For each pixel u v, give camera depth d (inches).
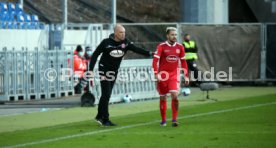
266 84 2979.8
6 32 2551.7
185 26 2837.1
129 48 1549.0
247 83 3004.4
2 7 2989.7
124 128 1526.8
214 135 1400.1
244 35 2903.5
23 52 2331.4
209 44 2866.6
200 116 1753.2
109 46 1529.3
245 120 1653.5
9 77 2281.0
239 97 2353.6
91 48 2662.4
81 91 2554.1
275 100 2209.6
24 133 1455.5
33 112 1923.0
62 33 2728.8
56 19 4224.9
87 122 1652.3
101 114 1567.4
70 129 1517.0
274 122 1610.5
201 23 2878.9
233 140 1328.7
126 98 2229.3
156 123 1614.2
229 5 4510.3
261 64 2923.2
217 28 2871.6
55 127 1558.8
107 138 1369.3
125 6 4943.4
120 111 1929.1
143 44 2755.9
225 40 2881.4
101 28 2746.1
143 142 1310.3
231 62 2888.8
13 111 1956.2
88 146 1266.0
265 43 2923.2
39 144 1295.5
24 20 3021.7
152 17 5007.4
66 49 2689.5
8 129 1536.7
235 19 4490.7
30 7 4239.7
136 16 4923.7
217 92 2591.0
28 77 2349.9
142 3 5073.8
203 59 2861.7
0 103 2214.6
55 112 1914.4
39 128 1541.6
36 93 2379.4
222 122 1617.9
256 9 4276.6
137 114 1833.2
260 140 1326.3
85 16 4473.4
